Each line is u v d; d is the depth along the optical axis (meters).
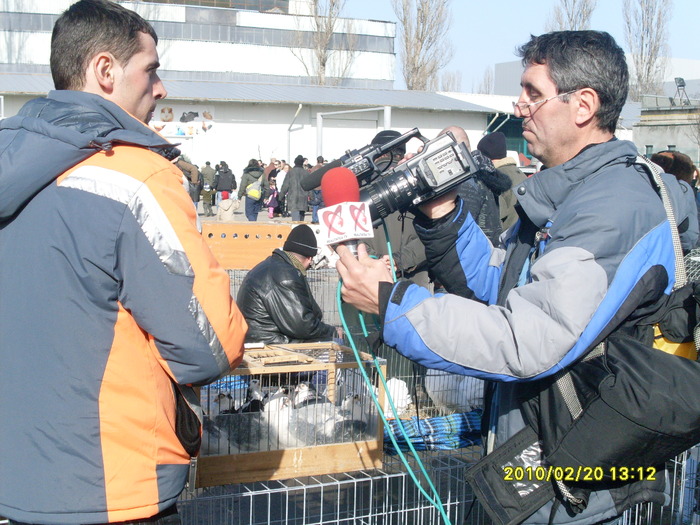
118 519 1.92
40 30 43.47
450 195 2.24
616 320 1.81
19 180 1.90
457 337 1.81
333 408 3.19
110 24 2.10
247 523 3.29
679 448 1.82
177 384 2.10
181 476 2.08
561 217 1.92
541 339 1.77
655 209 1.90
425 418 3.56
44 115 1.99
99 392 1.92
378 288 1.91
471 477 2.00
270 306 4.81
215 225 7.65
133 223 1.91
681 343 2.03
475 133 31.14
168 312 1.91
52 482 1.90
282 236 7.78
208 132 27.98
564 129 2.00
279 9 50.47
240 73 47.22
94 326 1.92
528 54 2.06
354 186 2.01
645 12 46.69
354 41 50.09
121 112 2.07
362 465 3.17
